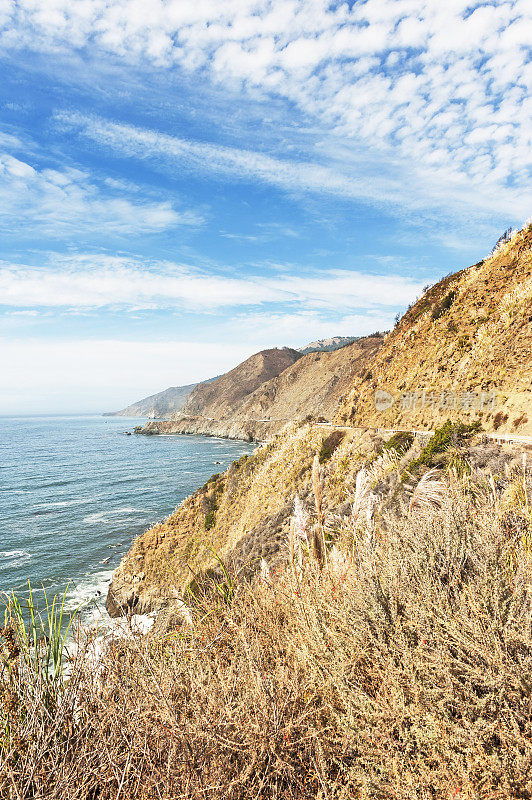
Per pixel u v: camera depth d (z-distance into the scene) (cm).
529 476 522
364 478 417
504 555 264
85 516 5116
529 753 169
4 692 216
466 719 191
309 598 320
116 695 238
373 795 188
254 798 192
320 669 256
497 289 2814
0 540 4191
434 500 413
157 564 2783
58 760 189
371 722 212
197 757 199
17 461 11238
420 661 215
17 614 241
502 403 1967
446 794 175
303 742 221
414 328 3453
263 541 1639
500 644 203
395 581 273
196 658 279
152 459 10644
